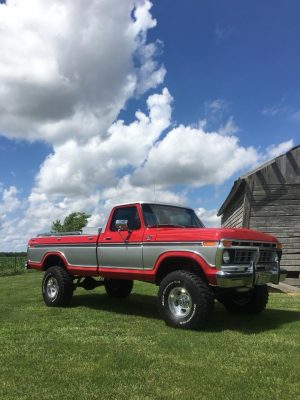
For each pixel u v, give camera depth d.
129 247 8.02
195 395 4.14
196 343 5.98
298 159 15.41
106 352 5.61
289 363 5.09
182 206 8.74
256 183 15.48
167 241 7.35
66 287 9.37
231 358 5.30
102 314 8.43
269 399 4.04
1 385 4.44
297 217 15.14
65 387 4.38
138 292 11.88
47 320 7.84
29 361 5.24
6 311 8.94
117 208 8.54
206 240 6.81
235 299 8.38
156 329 6.95
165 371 4.83
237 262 6.94
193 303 6.80
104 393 4.21
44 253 10.11
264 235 7.62
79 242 9.16
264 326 7.19
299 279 14.83
